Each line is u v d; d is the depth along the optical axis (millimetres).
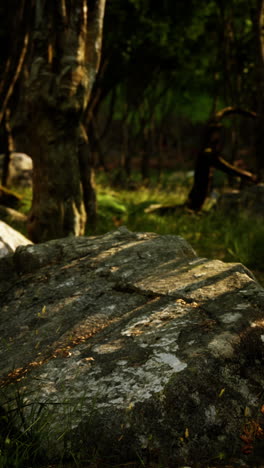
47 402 2512
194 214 9078
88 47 5703
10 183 11547
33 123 5695
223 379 2566
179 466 2291
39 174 5734
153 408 2408
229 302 3059
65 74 5543
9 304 3607
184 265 3664
